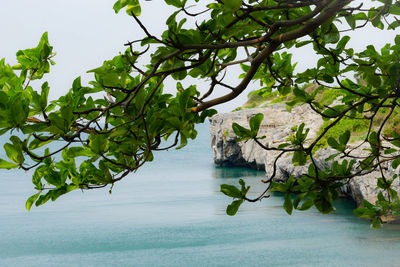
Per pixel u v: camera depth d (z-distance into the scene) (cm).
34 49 257
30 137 193
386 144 1578
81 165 265
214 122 4134
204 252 1684
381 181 326
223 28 191
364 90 310
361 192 1666
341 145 300
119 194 3247
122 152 233
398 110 1850
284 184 284
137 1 192
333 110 302
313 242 1675
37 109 196
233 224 2108
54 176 261
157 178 4106
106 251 1777
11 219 2509
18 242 1977
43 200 259
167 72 191
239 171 3962
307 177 288
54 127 186
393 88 274
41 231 2177
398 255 1412
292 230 1902
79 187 264
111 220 2366
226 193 262
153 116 214
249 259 1545
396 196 323
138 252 1741
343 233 1755
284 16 238
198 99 245
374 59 265
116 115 222
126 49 233
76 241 1956
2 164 190
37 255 1758
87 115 219
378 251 1468
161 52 196
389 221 1762
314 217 2097
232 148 4056
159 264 1570
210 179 3641
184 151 8881
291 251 1594
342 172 304
